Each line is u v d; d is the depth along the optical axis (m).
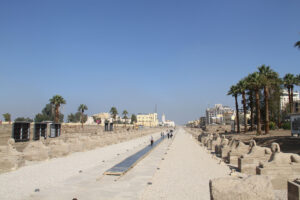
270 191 5.75
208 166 17.56
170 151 28.52
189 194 10.47
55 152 22.14
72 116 128.75
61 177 13.58
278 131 44.88
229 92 56.78
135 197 10.01
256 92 40.66
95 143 31.06
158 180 13.08
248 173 14.62
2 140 34.75
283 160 11.54
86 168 16.33
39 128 36.62
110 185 11.90
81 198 9.80
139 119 188.00
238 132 54.25
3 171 14.86
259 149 15.64
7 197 9.95
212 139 32.28
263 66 41.16
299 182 7.57
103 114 180.50
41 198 9.78
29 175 14.08
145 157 22.81
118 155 23.66
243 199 5.65
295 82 47.88
